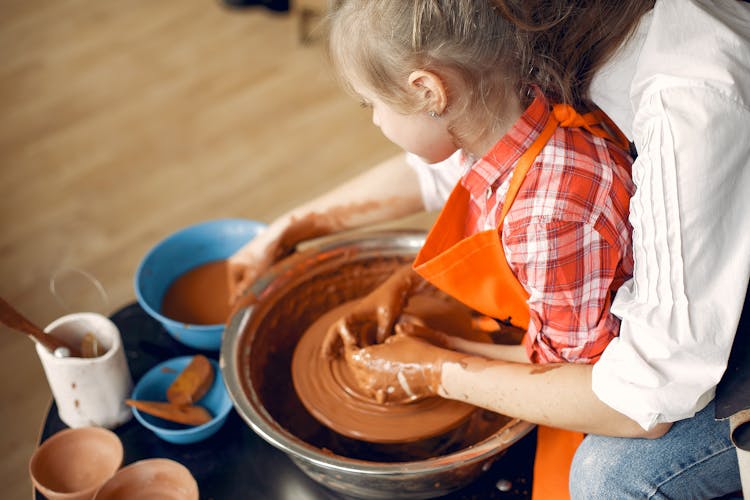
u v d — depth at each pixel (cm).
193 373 137
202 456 129
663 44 103
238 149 285
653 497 111
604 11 107
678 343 97
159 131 293
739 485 113
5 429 201
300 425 138
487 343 138
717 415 102
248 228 164
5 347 220
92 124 297
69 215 261
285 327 149
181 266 162
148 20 350
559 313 112
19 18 354
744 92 97
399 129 113
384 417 127
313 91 310
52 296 233
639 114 103
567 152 112
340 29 107
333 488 122
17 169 279
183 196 267
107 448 127
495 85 109
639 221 102
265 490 125
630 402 99
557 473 123
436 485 117
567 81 112
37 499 123
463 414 127
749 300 103
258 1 349
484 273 120
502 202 116
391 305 137
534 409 111
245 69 321
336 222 153
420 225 254
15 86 316
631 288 110
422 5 100
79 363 125
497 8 102
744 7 109
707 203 96
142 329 151
